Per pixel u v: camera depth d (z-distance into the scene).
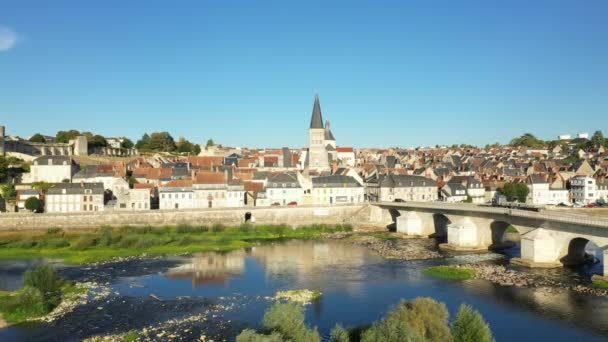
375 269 96.12
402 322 45.44
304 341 47.59
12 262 102.31
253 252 115.12
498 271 91.50
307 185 173.00
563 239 93.06
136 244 117.25
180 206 155.50
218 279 88.12
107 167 174.50
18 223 132.62
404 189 186.00
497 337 59.00
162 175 176.38
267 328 50.81
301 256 110.12
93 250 114.00
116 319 66.00
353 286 82.69
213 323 64.19
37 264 100.50
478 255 109.50
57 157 173.25
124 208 151.25
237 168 198.88
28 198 144.38
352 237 137.88
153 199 161.50
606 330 60.62
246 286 83.06
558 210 144.25
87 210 147.12
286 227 144.62
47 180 171.38
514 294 76.31
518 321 64.19
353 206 160.00
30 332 61.22
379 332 45.00
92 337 59.53
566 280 83.81
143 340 58.38
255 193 170.12
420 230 141.62
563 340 57.78
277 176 172.88
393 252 114.12
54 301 72.94
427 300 51.78
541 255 95.44
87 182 160.50
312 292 78.12
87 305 72.19
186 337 59.25
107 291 79.75
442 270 92.31
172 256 109.56
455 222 121.81
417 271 93.75
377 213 158.75
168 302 73.75
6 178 168.88
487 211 113.31
